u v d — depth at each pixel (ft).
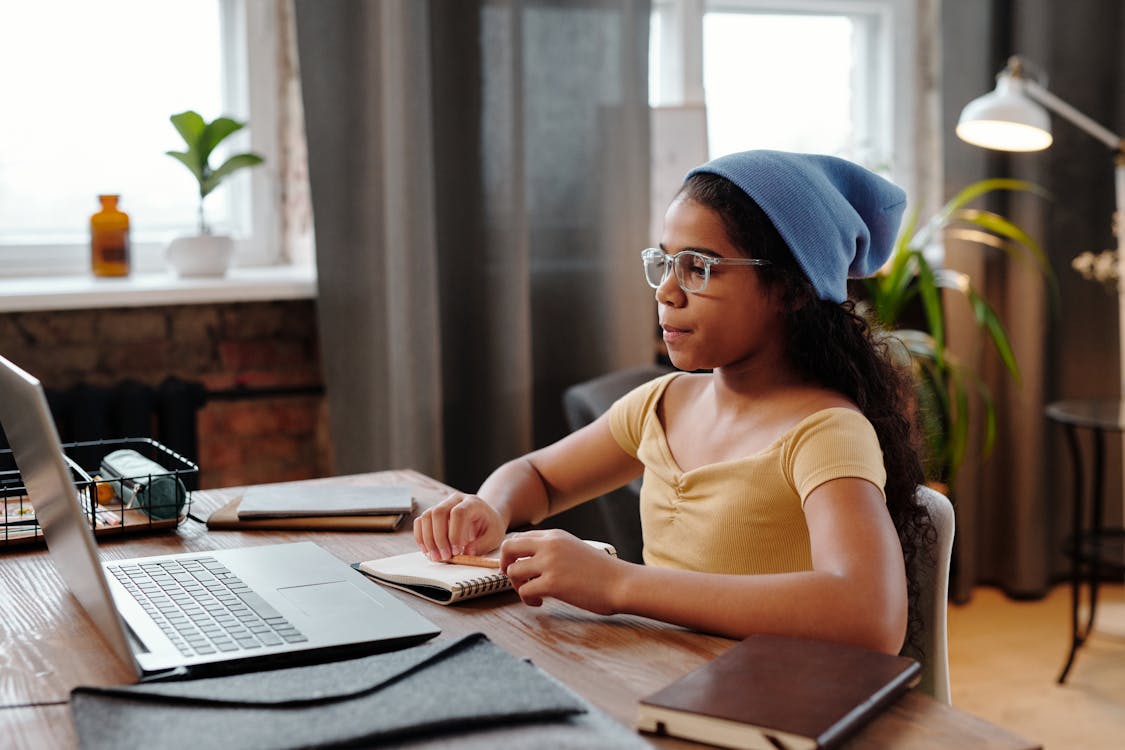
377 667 2.99
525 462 5.02
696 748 2.68
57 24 8.65
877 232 4.41
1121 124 10.64
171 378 8.62
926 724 2.78
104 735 2.67
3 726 2.85
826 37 10.89
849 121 11.07
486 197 8.77
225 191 9.32
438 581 3.83
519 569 3.67
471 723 2.71
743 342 4.07
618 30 9.05
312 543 4.36
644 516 4.50
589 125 9.11
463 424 9.09
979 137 9.07
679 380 4.77
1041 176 10.49
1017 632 9.94
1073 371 10.91
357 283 8.46
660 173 9.52
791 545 3.98
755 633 3.34
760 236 3.96
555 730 2.71
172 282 8.37
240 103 9.25
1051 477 10.92
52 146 8.75
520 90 8.70
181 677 3.11
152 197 9.12
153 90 9.00
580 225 9.19
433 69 8.69
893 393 4.29
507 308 8.82
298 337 9.23
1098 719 8.14
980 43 10.34
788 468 3.93
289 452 9.34
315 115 8.28
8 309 7.79
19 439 3.48
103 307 8.63
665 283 4.07
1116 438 11.04
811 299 4.04
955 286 9.87
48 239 8.75
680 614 3.44
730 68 10.59
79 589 3.51
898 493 4.16
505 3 8.59
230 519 4.69
